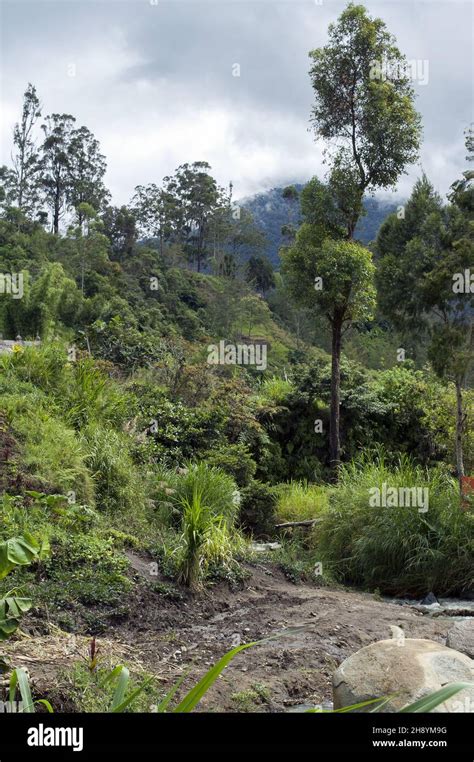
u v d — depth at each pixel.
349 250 16.78
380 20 17.27
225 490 11.72
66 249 60.22
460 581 10.88
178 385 17.06
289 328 64.50
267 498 13.69
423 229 14.28
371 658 4.75
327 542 12.34
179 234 84.88
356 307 17.47
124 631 7.27
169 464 13.75
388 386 20.31
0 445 9.74
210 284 66.50
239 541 11.18
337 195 17.56
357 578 11.68
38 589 7.22
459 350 13.88
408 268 14.23
